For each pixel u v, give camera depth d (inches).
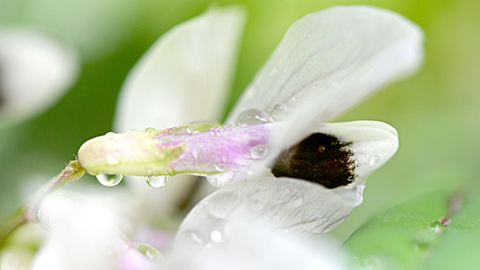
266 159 5.0
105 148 5.1
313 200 4.9
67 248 5.0
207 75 6.3
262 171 5.0
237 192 4.9
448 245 5.0
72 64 7.2
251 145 5.0
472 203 5.1
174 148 5.0
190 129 5.1
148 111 6.4
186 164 5.0
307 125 4.9
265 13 8.6
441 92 8.3
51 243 5.0
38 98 6.9
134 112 6.4
